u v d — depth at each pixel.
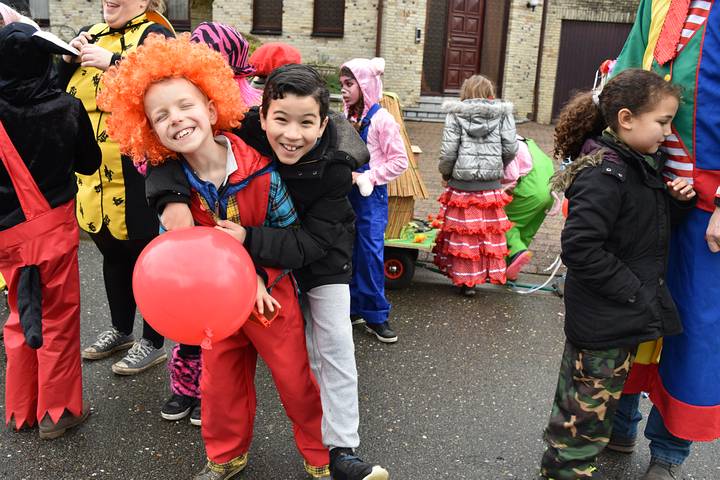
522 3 15.38
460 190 4.91
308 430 2.54
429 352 4.02
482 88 4.82
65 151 2.72
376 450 2.96
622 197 2.34
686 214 2.51
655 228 2.40
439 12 15.29
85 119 2.81
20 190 2.64
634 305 2.37
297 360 2.44
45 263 2.73
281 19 15.38
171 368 3.11
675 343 2.57
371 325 4.16
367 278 4.04
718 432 2.56
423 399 3.43
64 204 2.80
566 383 2.56
